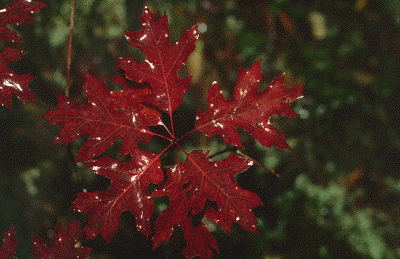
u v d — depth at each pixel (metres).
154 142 1.94
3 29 1.26
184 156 1.96
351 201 2.26
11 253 1.25
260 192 2.19
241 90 1.24
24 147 1.69
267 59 2.46
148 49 1.23
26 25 1.73
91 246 1.76
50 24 1.85
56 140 1.20
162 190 1.21
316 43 2.59
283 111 1.23
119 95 1.24
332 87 2.51
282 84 1.24
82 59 1.88
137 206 1.21
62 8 1.89
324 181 2.29
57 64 1.82
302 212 2.16
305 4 2.65
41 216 1.66
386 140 2.46
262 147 2.27
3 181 1.60
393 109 2.55
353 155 2.40
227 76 2.32
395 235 2.17
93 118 1.21
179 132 2.00
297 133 2.40
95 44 1.92
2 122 1.66
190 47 1.24
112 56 1.95
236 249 1.96
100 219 1.20
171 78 1.24
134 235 1.80
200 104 2.15
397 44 2.72
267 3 2.55
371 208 2.27
